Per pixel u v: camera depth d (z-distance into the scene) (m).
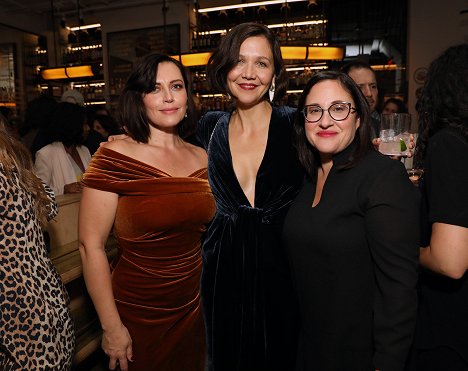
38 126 3.55
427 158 1.12
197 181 1.53
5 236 0.98
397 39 6.92
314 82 1.26
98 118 4.78
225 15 6.69
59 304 1.09
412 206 1.09
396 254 1.07
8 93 7.28
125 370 1.51
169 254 1.51
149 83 1.44
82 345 1.82
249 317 1.62
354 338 1.20
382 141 1.55
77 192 2.20
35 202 1.13
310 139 1.26
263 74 1.58
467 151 1.05
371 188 1.12
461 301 1.15
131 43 7.40
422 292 1.23
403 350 1.08
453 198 1.04
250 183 1.64
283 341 1.63
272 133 1.64
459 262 1.04
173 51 6.85
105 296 1.43
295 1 6.29
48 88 7.92
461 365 1.15
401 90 6.90
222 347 1.68
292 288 1.61
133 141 1.54
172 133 1.60
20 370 0.98
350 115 1.21
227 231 1.63
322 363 1.23
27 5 7.33
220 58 1.59
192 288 1.62
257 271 1.60
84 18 7.85
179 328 1.60
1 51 7.27
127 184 1.41
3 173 1.00
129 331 1.52
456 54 1.14
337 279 1.19
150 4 7.20
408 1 6.57
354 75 2.48
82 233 1.43
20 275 0.99
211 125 1.78
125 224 1.44
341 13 7.20
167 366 1.60
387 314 1.09
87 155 3.12
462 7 6.14
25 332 0.98
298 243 1.26
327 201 1.22
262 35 1.57
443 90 1.13
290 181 1.61
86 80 7.74
